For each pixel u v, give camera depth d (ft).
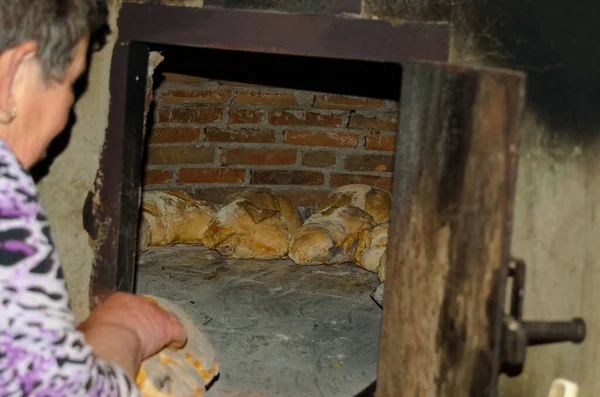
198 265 8.21
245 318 6.97
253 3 4.06
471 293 3.38
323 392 5.79
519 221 3.94
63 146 4.77
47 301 2.68
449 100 3.47
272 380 5.92
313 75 8.59
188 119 8.89
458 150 3.43
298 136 9.15
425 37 3.74
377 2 3.82
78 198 4.82
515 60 3.68
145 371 4.25
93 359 2.89
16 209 2.64
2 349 2.58
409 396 3.89
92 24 3.04
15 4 2.67
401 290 3.89
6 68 2.77
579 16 3.49
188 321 5.01
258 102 8.85
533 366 4.02
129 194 4.76
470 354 3.40
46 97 2.98
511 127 3.08
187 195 8.95
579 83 3.54
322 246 8.30
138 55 4.58
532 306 3.93
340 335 6.75
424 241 3.70
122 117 4.59
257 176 9.27
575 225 3.67
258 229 8.47
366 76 8.57
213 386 5.77
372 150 9.23
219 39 4.15
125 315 3.83
